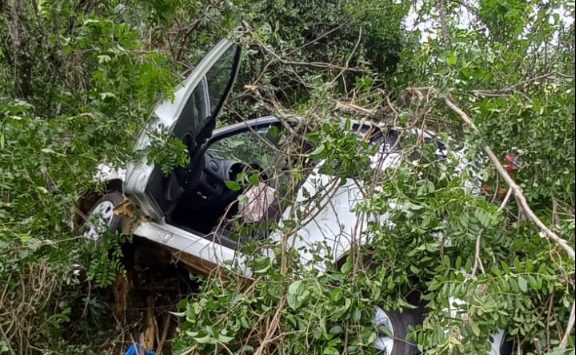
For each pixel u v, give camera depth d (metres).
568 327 2.05
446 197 2.75
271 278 2.96
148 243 3.84
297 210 3.20
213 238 3.38
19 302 3.37
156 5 3.55
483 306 2.40
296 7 6.43
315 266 3.14
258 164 4.00
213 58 3.61
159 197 3.53
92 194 4.08
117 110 3.18
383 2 6.38
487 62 3.39
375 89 3.82
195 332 2.81
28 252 3.01
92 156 3.21
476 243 2.67
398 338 3.04
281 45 4.04
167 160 3.36
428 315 2.82
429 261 2.93
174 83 3.61
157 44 4.43
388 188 2.91
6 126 2.94
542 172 2.81
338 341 2.77
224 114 4.73
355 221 3.27
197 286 4.07
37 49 4.14
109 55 3.12
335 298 2.76
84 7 4.11
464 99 3.18
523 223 2.78
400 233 2.93
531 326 2.62
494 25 4.09
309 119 3.36
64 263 3.24
